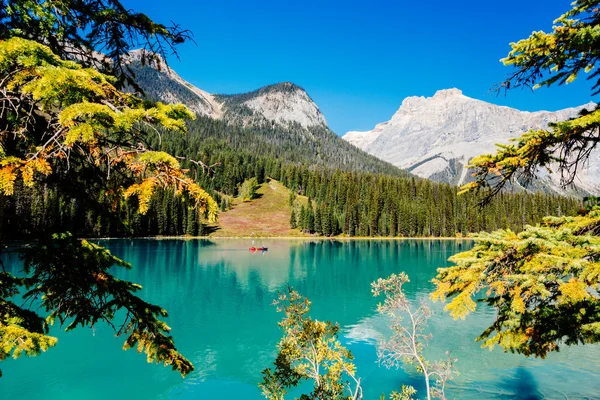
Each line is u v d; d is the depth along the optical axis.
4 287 4.78
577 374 17.84
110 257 5.62
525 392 16.33
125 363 19.44
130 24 5.50
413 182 141.88
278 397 11.08
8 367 18.88
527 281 4.45
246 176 171.75
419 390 16.80
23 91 3.65
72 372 18.45
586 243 4.68
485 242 5.22
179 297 34.75
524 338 5.66
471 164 5.54
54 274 5.16
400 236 120.00
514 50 5.73
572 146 5.06
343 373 18.61
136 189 4.11
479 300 5.96
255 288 39.06
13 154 4.17
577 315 5.30
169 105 4.81
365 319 27.92
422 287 39.47
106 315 5.43
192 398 16.28
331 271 50.59
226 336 24.17
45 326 4.89
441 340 22.59
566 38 5.36
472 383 17.23
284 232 121.19
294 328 11.58
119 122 3.90
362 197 134.25
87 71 4.30
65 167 5.11
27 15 4.64
